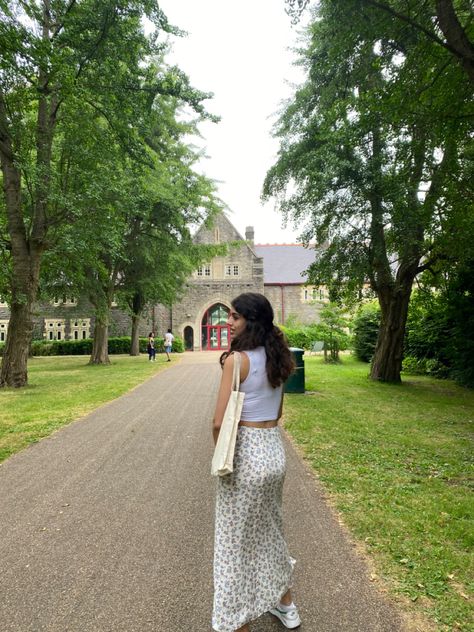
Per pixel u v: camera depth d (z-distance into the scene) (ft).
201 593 9.41
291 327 112.37
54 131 46.14
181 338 114.83
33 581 9.89
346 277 46.55
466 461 19.40
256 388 7.55
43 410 30.60
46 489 15.62
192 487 15.75
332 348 76.33
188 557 10.89
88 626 8.38
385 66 28.73
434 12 23.97
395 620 8.48
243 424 7.55
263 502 7.55
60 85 39.37
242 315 7.89
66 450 20.61
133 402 34.04
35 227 44.75
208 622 8.46
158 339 110.52
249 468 7.36
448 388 44.70
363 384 46.32
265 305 7.92
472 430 25.64
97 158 44.68
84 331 120.78
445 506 13.97
